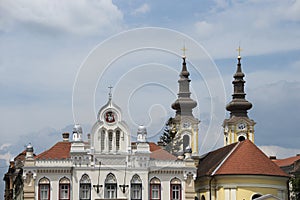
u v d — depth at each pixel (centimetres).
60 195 10262
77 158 10350
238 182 10700
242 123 14512
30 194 10206
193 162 10606
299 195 12531
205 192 11212
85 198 10319
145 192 10438
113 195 10394
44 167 10250
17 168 12738
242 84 14875
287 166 15725
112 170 10412
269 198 10275
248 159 10875
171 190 10531
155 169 10519
